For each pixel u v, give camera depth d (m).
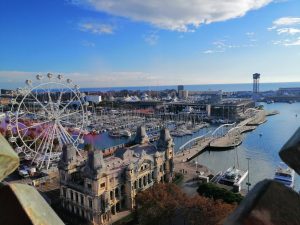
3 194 6.16
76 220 121.81
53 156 192.62
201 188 128.50
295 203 6.66
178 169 191.50
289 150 6.33
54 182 163.62
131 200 131.50
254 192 6.76
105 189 120.38
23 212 6.02
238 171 176.00
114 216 125.44
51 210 6.77
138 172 137.00
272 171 190.88
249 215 6.25
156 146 165.12
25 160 192.25
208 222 90.56
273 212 6.36
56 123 168.88
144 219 105.62
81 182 126.56
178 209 104.88
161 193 109.12
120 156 143.38
